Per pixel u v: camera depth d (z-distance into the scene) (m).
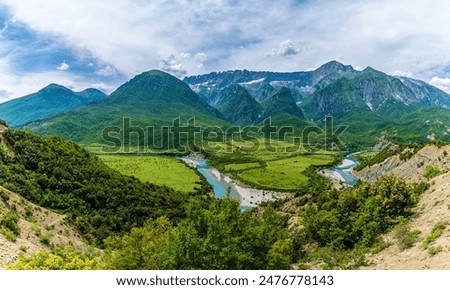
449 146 149.88
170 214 110.62
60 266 39.09
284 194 167.38
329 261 50.22
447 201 52.03
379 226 55.19
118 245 73.69
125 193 115.94
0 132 108.00
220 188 181.25
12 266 33.84
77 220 86.38
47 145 121.81
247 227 40.59
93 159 139.50
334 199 81.12
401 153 194.00
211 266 34.22
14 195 78.25
